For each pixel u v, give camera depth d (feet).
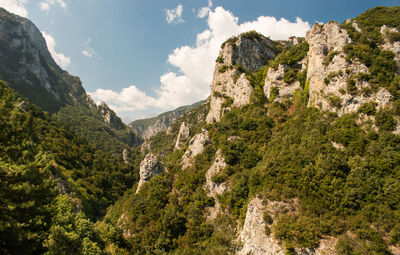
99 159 415.23
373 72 120.37
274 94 195.11
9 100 57.41
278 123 169.78
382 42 137.69
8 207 43.39
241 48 307.78
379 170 85.92
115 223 193.47
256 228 96.12
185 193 161.17
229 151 156.66
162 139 557.74
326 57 149.07
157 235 139.33
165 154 397.60
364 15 174.50
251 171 135.33
